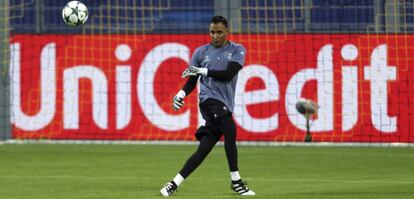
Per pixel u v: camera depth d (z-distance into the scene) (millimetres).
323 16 63156
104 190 38688
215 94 36281
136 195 36812
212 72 35875
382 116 60125
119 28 63469
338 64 60281
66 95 62250
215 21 36250
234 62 36250
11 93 62594
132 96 61969
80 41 62188
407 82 59844
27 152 57156
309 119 60625
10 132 62875
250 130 61250
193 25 65250
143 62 61781
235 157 36406
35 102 62469
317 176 44594
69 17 43156
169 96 61688
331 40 60406
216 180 42656
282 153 56469
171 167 48938
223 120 36312
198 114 61469
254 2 64688
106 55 62031
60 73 62188
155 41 61750
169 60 61688
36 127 62594
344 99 60281
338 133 60406
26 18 65188
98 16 63875
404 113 59844
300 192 37750
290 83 60719
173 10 65688
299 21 64000
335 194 36812
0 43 62344
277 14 64812
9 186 40250
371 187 39562
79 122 62188
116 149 59031
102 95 62125
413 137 59781
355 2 62344
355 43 60156
